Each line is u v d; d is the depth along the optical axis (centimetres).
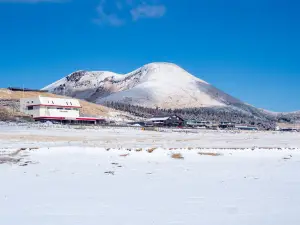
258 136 10494
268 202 1930
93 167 3184
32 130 8356
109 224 1481
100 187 2323
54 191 2180
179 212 1697
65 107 14362
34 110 13950
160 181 2577
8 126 9119
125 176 2767
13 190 2194
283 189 2317
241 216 1634
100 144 5566
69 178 2642
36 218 1569
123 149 4375
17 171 2892
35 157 3625
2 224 1473
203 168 3281
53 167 3125
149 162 3575
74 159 3578
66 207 1778
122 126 12694
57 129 9044
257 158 4116
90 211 1702
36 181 2503
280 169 3306
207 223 1515
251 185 2458
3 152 3859
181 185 2430
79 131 8819
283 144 6994
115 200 1948
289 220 1577
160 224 1488
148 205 1836
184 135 9625
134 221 1530
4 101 16000
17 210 1714
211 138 8619
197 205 1847
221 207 1808
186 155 4119
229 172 3070
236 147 5850
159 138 7862
